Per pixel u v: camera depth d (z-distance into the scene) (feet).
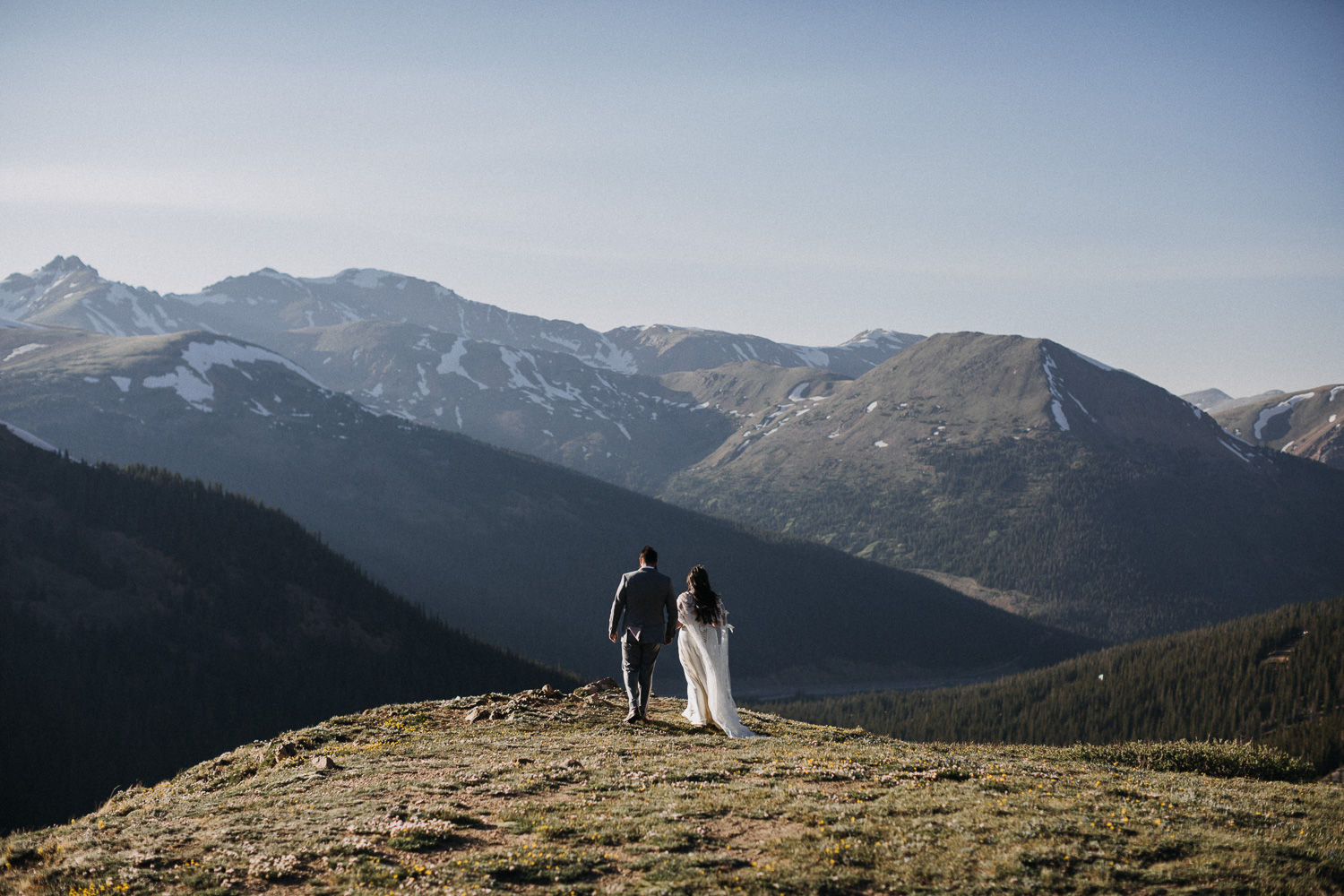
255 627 562.25
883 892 22.84
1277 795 31.81
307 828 30.42
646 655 49.29
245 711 480.23
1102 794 31.76
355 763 41.68
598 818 29.89
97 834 31.35
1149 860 24.02
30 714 411.13
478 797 33.96
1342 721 471.21
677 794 32.63
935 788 32.32
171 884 25.39
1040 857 24.09
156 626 523.29
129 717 443.73
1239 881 22.20
